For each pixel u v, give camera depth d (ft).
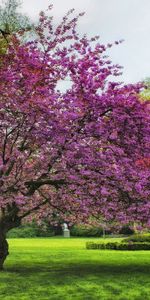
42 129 46.29
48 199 52.90
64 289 44.88
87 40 50.62
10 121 47.55
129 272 57.26
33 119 46.37
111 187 47.91
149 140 47.98
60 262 69.87
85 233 169.78
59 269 60.54
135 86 48.62
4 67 49.14
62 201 52.03
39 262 69.67
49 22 51.16
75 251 90.17
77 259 74.43
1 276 52.47
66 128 46.75
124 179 47.14
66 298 41.06
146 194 48.62
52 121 45.80
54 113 45.85
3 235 54.49
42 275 53.98
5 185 46.75
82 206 50.60
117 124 47.85
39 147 48.39
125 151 48.98
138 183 47.03
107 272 57.26
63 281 49.29
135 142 48.55
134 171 47.62
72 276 53.21
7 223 54.03
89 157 45.98
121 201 49.83
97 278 51.72
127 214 49.19
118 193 49.37
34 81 47.75
